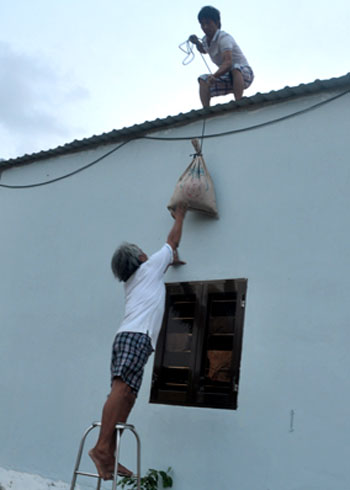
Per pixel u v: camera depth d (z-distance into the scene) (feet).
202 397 17.54
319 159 17.33
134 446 18.35
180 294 19.02
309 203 17.12
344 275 15.92
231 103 19.29
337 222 16.46
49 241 23.71
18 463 21.35
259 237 17.79
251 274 17.62
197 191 18.37
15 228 25.25
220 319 18.17
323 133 17.47
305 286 16.48
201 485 16.65
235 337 17.38
